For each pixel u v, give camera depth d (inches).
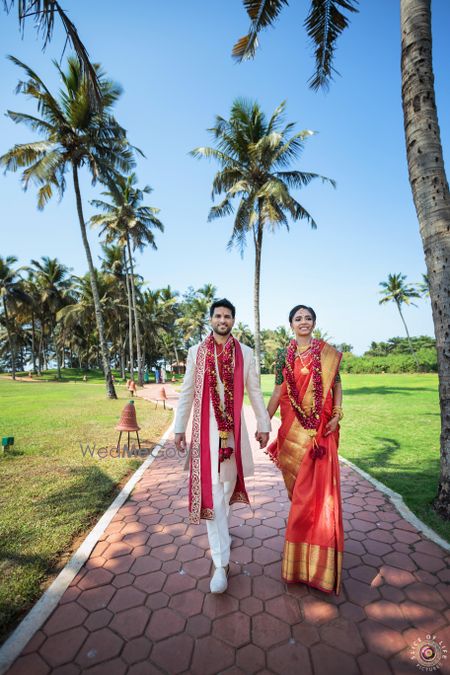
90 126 557.3
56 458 214.5
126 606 84.7
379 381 966.4
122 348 1476.4
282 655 70.4
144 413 422.6
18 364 2598.4
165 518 133.3
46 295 1397.6
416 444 246.4
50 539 115.3
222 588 87.5
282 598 87.0
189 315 1770.4
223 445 92.0
